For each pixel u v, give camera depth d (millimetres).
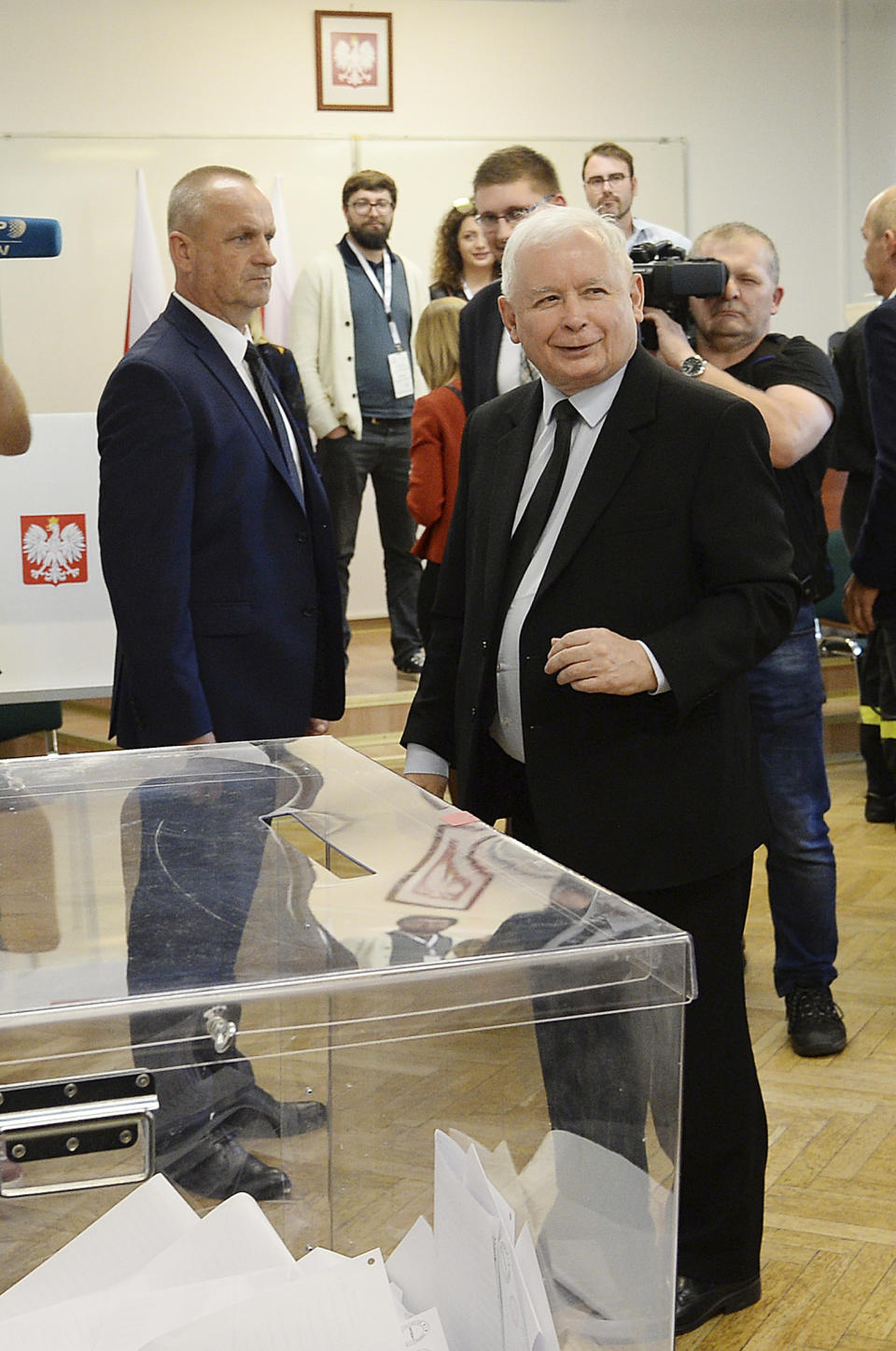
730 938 1705
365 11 6379
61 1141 642
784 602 1644
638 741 1642
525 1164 718
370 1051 679
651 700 1639
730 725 1708
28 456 3217
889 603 2811
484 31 6555
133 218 6234
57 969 685
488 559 1769
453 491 3053
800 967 2633
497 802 1854
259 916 764
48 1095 637
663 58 6766
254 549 2137
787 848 2607
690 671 1562
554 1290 738
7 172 6094
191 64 6234
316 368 5375
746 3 6785
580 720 1651
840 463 3326
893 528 2709
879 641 2938
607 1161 734
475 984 691
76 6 6070
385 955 697
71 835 976
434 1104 696
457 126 6598
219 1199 678
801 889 2607
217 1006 651
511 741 1752
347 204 5367
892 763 3004
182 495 2051
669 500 1640
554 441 1727
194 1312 631
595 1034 711
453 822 996
